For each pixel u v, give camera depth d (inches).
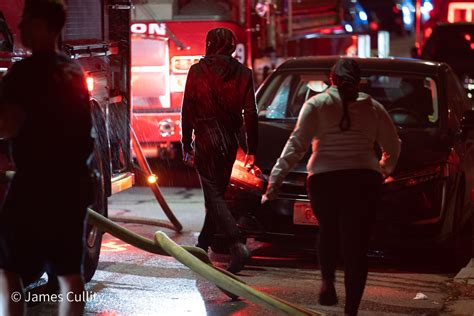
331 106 573.9
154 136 1250.0
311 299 669.3
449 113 847.1
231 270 705.0
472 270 746.8
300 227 751.7
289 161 578.2
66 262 469.7
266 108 880.3
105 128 730.2
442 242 754.8
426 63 903.7
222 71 695.7
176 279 720.3
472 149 858.1
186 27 1240.2
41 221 460.4
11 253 466.0
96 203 693.9
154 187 894.4
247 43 1350.9
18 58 593.6
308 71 898.7
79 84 467.5
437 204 748.0
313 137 577.9
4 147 589.3
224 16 1242.0
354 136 573.6
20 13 649.0
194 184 1227.9
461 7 1925.4
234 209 762.8
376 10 3496.6
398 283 725.9
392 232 746.2
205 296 671.8
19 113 456.4
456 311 641.0
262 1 1483.8
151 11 1235.2
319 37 1723.7
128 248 836.6
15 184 462.0
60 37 676.7
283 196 751.1
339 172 569.9
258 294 541.0
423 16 2516.0
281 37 1721.2
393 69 881.5
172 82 1244.5
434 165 754.8
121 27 826.2
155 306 642.8
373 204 578.2
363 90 871.1
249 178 761.6
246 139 729.0
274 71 910.4
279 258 802.8
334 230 583.2
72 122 462.0
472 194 825.5
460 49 1608.0
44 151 459.5
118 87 818.2
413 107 855.7
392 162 598.9
